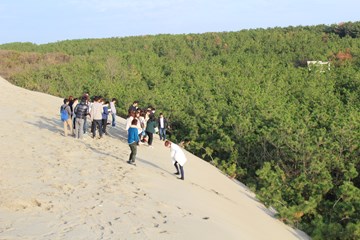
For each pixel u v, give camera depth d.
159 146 20.55
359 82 42.62
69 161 13.58
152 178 13.08
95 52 87.44
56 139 17.03
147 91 40.62
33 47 106.62
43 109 25.25
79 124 17.69
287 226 14.35
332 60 68.06
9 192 9.50
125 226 8.27
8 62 68.81
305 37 96.62
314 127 25.59
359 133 20.50
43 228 7.65
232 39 102.75
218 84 45.59
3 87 31.78
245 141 23.11
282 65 64.56
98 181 11.55
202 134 26.83
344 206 15.10
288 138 20.55
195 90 41.59
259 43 95.44
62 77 51.81
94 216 8.66
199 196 12.63
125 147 17.86
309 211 15.89
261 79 49.31
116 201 9.93
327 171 18.16
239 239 9.35
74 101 18.45
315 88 41.72
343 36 102.12
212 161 22.92
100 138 18.66
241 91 39.50
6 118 20.48
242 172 20.88
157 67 64.94
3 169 11.50
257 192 17.61
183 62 74.19
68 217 8.41
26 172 11.52
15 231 7.34
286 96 40.22
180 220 9.38
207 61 74.50
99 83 46.31
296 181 17.52
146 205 10.01
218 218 10.77
